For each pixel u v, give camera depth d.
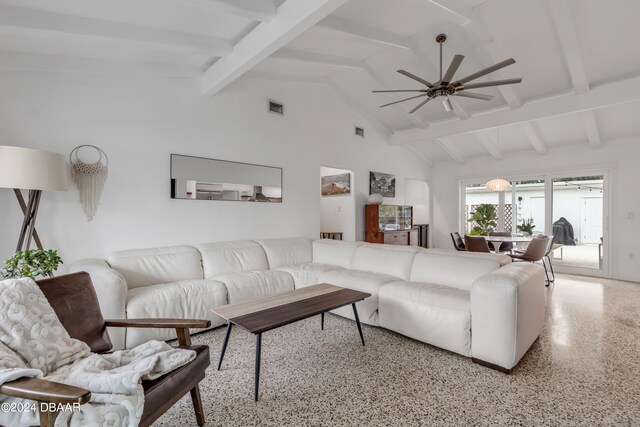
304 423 1.72
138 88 3.44
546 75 4.23
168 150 3.65
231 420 1.75
